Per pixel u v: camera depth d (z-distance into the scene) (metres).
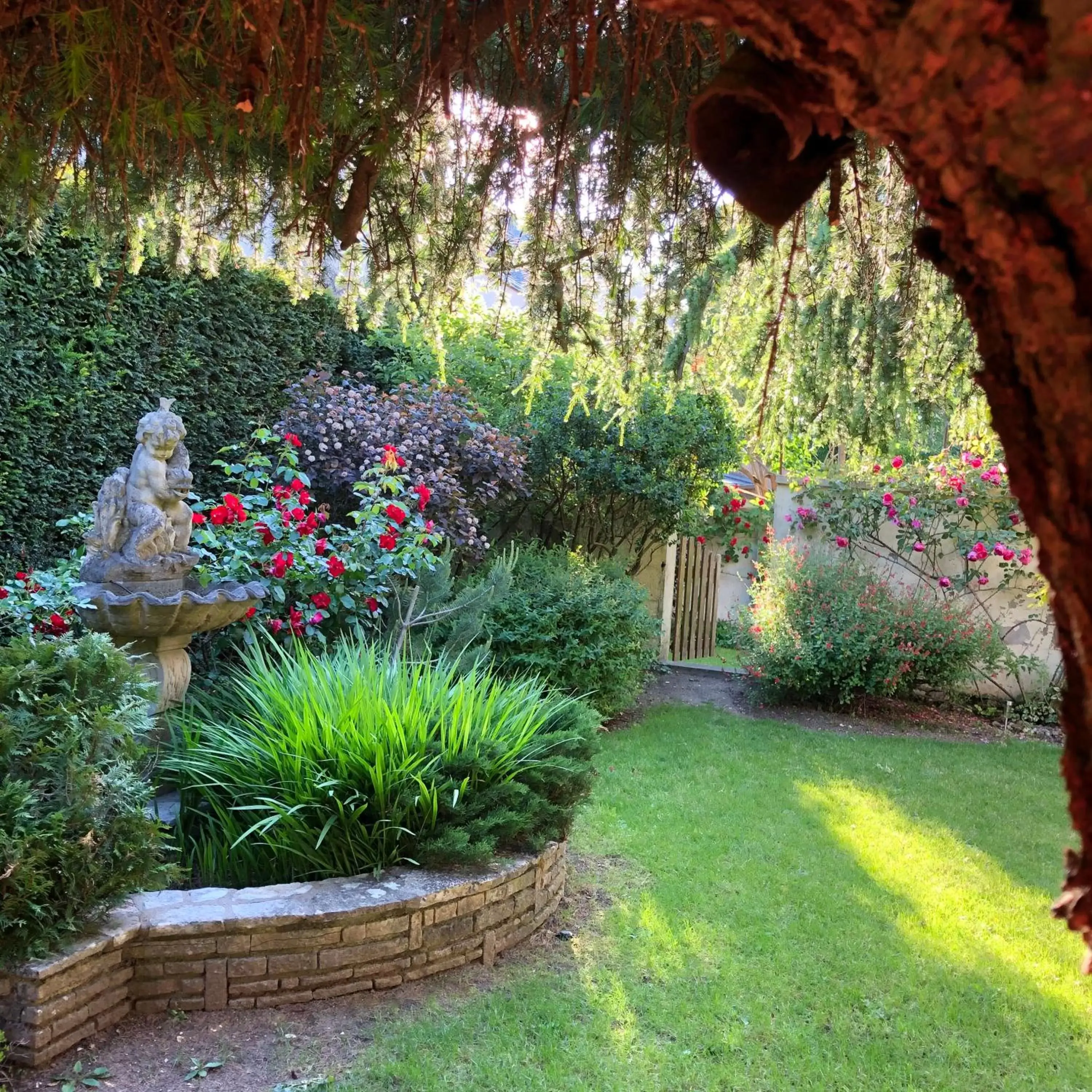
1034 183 0.38
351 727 2.80
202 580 3.57
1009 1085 2.29
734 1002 2.58
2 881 2.07
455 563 5.96
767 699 6.62
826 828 4.06
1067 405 0.42
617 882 3.37
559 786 3.09
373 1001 2.47
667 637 7.88
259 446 5.75
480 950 2.72
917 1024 2.54
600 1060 2.28
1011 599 6.80
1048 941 3.08
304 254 2.18
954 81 0.38
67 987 2.14
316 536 5.51
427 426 5.74
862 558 7.09
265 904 2.45
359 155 1.85
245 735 3.04
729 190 0.60
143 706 2.55
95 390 4.73
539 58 1.80
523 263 2.23
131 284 4.82
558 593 5.54
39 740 2.30
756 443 2.85
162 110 1.49
